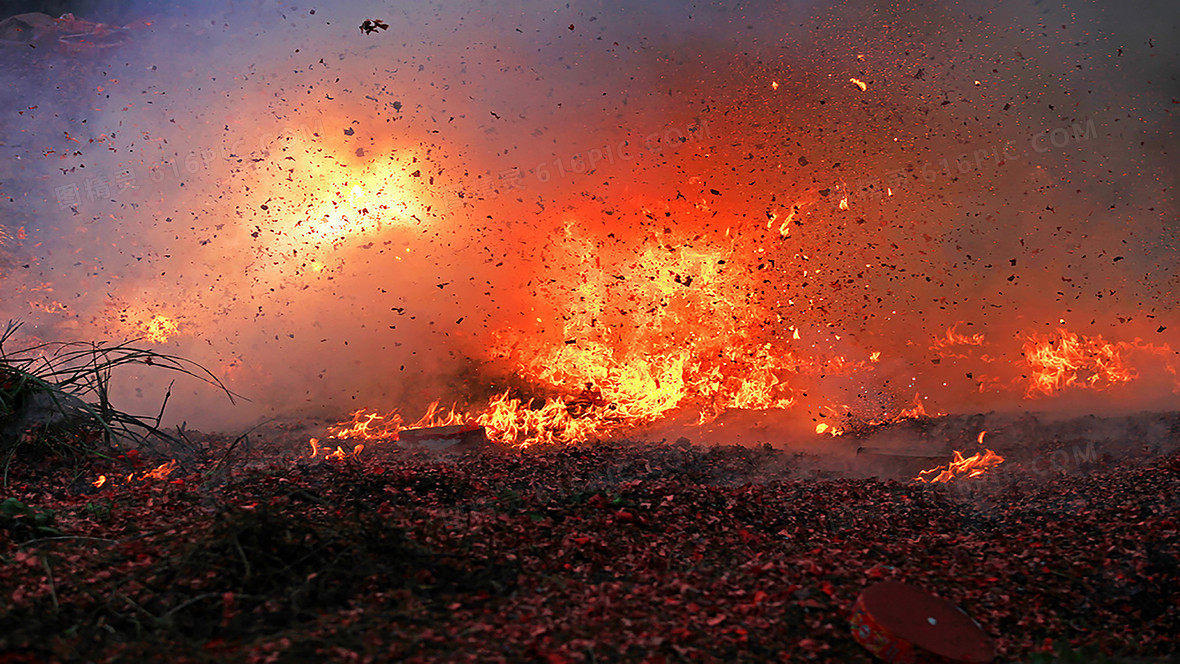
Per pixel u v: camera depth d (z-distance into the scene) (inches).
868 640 198.2
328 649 175.2
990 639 199.2
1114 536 270.7
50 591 195.6
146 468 332.5
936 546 278.4
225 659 170.4
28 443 324.2
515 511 279.9
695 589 225.9
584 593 217.6
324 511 262.5
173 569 208.7
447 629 190.2
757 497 323.6
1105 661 196.9
